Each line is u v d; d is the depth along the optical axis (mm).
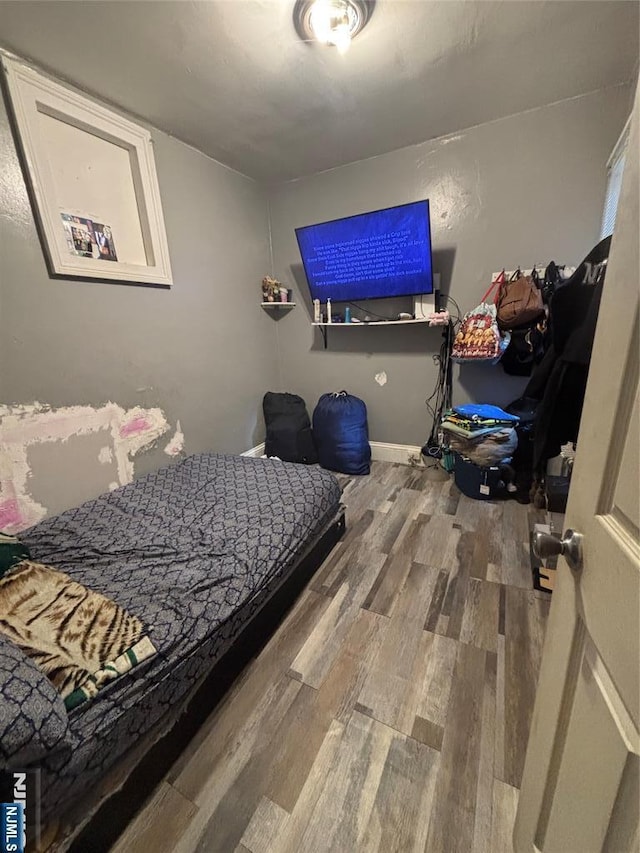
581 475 627
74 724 840
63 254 1726
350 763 1038
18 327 1621
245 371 3004
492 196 2344
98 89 1746
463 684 1240
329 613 1570
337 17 1353
